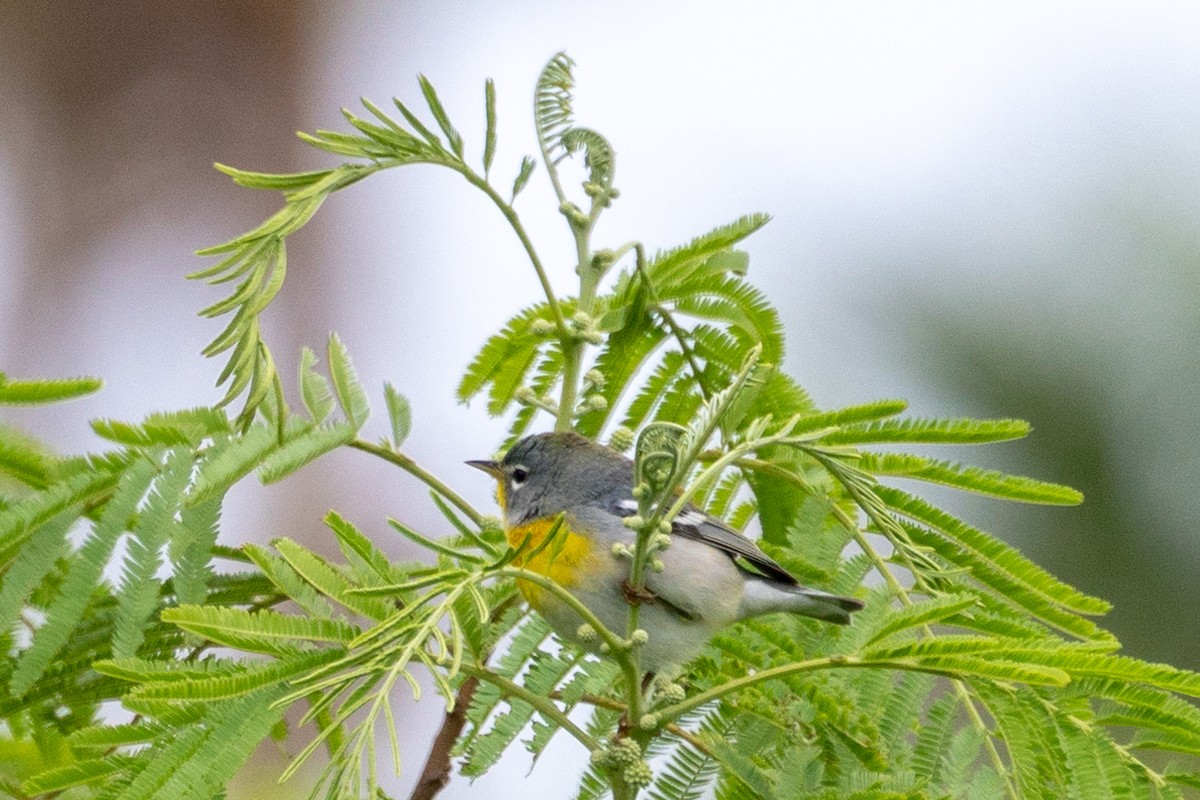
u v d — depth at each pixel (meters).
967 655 6.35
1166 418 15.98
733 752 7.21
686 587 8.71
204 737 5.88
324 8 24.83
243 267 6.91
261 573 7.93
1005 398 16.66
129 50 24.22
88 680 7.22
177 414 7.41
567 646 8.05
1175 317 16.38
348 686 5.96
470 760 7.42
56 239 23.61
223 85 24.42
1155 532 15.62
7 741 8.04
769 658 7.93
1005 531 15.88
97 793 5.91
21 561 6.64
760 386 6.95
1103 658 6.39
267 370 6.83
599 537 9.33
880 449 9.07
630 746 6.39
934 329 17.11
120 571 6.75
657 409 9.77
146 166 24.00
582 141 8.59
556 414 8.58
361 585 7.04
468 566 6.63
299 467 7.56
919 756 7.18
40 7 24.02
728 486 9.72
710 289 9.16
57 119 24.00
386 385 8.25
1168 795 6.64
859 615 7.82
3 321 23.16
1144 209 16.97
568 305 9.34
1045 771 6.66
